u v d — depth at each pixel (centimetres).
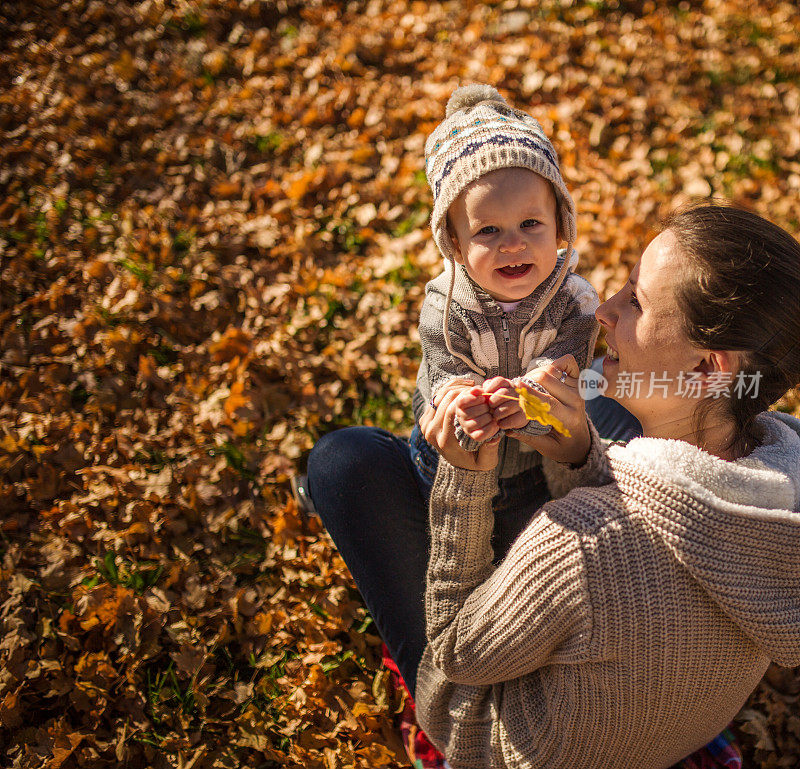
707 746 175
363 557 198
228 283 352
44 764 212
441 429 144
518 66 459
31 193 382
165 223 374
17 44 456
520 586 132
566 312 182
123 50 460
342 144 420
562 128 425
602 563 123
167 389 314
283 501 283
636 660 126
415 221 383
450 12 500
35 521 271
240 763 220
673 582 122
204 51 464
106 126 420
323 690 234
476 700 156
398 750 223
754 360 124
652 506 123
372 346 336
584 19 498
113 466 288
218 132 422
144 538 266
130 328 326
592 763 141
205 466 287
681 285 125
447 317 178
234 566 264
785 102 459
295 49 470
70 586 253
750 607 118
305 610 254
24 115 417
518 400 136
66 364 315
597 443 148
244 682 238
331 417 309
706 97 457
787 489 124
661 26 494
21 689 226
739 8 516
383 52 472
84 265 353
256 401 309
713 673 129
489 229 164
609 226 379
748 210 133
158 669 237
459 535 148
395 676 237
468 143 164
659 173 414
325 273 356
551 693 138
